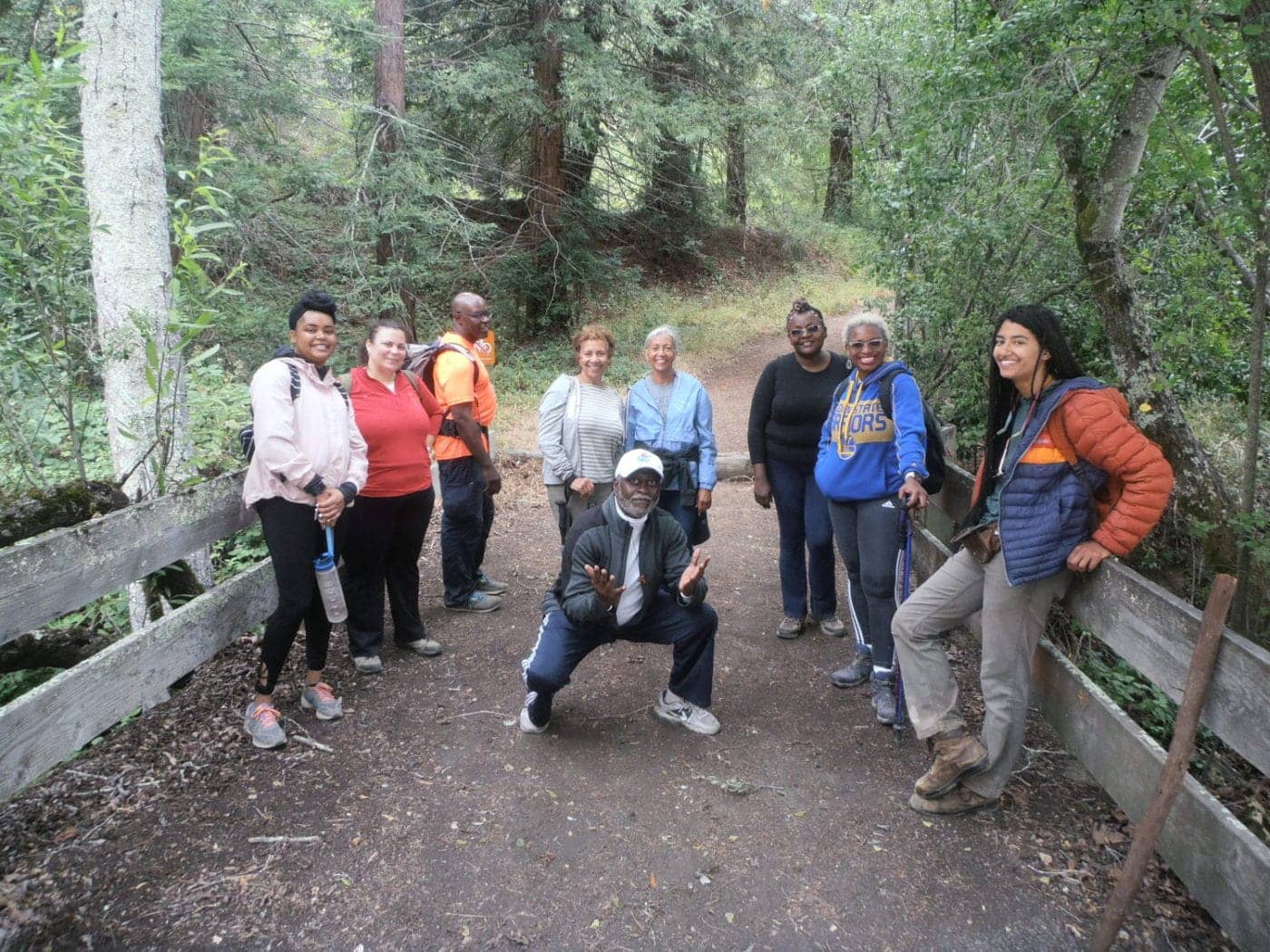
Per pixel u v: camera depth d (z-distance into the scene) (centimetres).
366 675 425
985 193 521
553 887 276
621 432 461
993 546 300
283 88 1009
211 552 570
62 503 386
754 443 462
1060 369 288
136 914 259
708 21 1286
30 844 291
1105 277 496
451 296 1317
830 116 1330
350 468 366
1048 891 272
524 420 1010
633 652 459
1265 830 339
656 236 1823
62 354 456
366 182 1059
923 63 488
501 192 1452
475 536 501
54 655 430
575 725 380
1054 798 321
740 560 612
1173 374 461
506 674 429
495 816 311
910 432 358
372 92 1171
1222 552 485
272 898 268
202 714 380
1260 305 375
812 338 425
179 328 420
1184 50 377
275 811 312
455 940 253
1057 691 352
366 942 251
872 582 374
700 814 314
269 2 985
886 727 379
